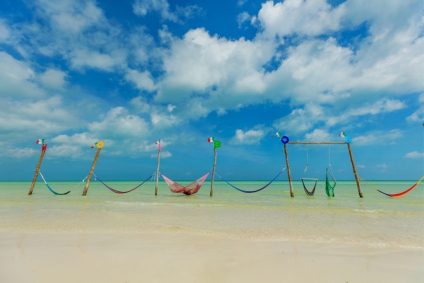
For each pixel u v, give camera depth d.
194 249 7.23
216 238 8.56
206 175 26.30
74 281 4.98
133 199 22.61
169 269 5.66
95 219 12.24
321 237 8.83
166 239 8.36
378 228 10.39
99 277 5.18
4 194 28.34
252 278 5.25
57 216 13.12
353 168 24.36
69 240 8.18
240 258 6.47
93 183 67.81
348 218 12.77
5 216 13.09
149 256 6.54
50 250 7.04
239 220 12.16
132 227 10.38
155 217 12.91
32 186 26.59
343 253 6.96
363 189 40.53
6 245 7.56
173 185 26.92
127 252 6.88
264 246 7.60
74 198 23.53
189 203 19.30
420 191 36.62
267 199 22.86
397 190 37.66
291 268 5.80
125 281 5.00
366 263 6.16
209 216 13.27
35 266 5.77
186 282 5.01
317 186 46.81
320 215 13.76
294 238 8.64
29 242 7.91
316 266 5.95
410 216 13.51
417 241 8.33
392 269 5.77
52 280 5.02
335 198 23.84
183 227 10.43
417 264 6.09
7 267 5.71
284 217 13.01
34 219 12.18
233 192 32.56
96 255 6.59
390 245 7.82
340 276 5.38
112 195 27.22
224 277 5.28
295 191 34.16
